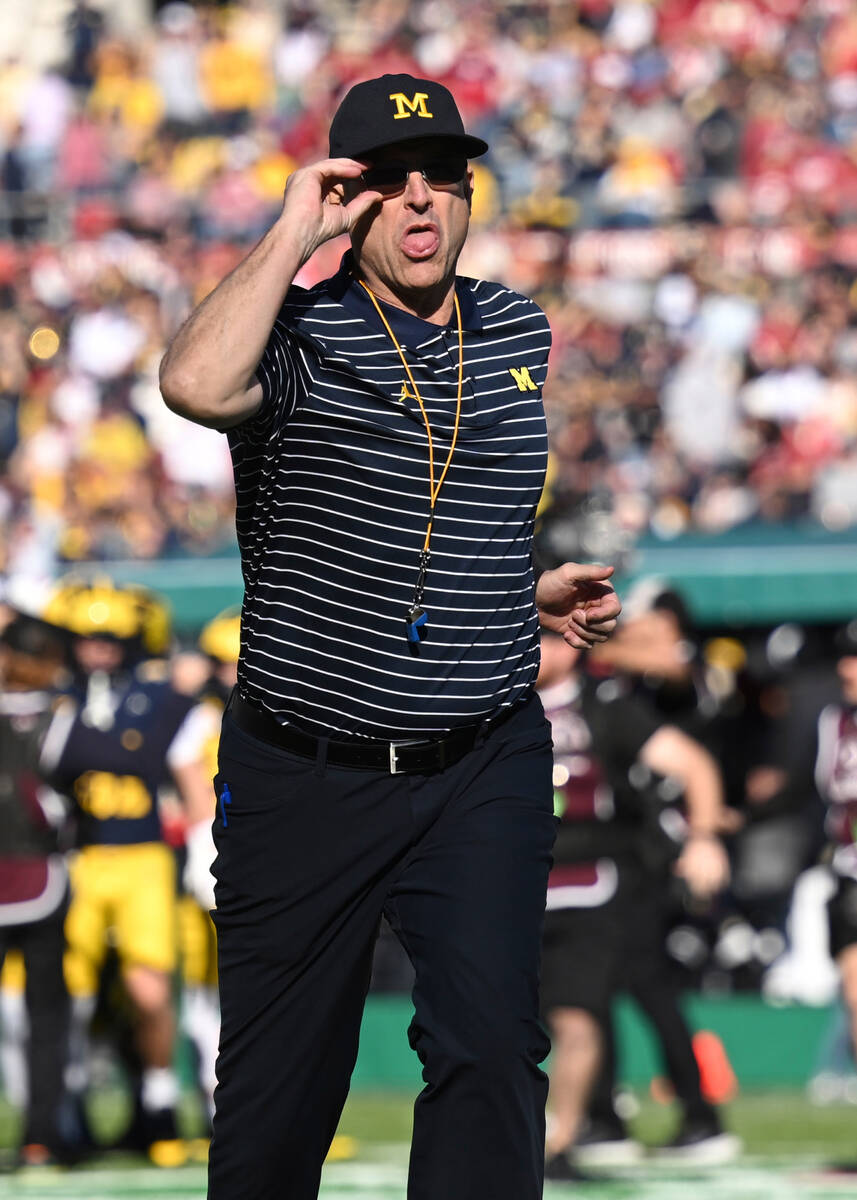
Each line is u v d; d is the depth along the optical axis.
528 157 64.62
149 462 54.97
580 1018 24.81
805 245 58.09
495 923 12.23
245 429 12.11
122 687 27.52
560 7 72.00
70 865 27.59
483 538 12.40
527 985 12.19
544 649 24.44
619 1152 27.17
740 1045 35.03
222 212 62.00
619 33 70.75
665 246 58.09
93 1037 28.09
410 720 12.38
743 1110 31.75
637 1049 34.56
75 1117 28.06
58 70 70.25
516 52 70.81
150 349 58.47
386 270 12.41
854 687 26.03
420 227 12.30
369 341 12.28
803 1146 27.92
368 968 13.00
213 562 39.12
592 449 52.59
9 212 61.50
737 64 66.31
